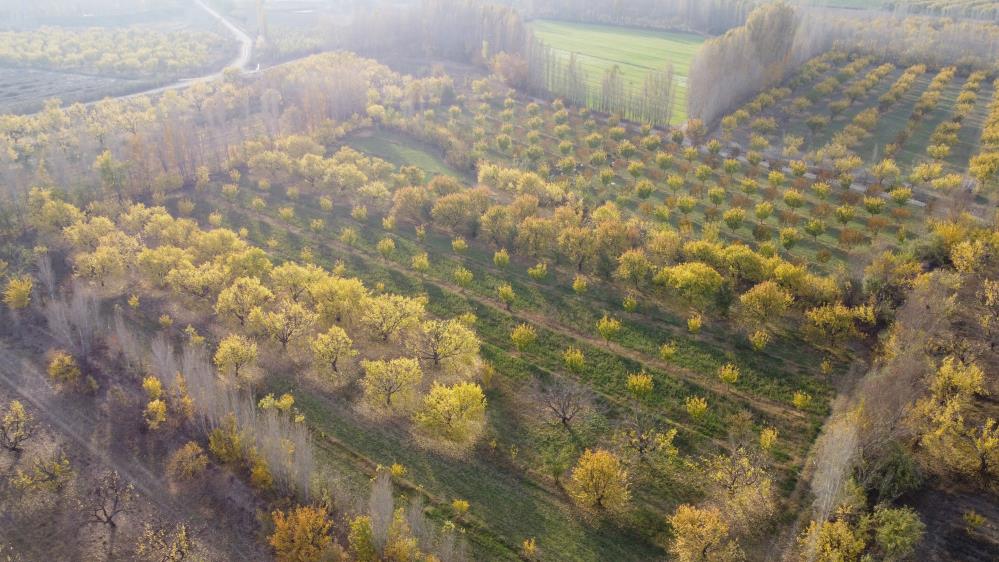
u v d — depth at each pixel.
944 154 119.00
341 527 55.22
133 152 115.31
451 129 150.62
